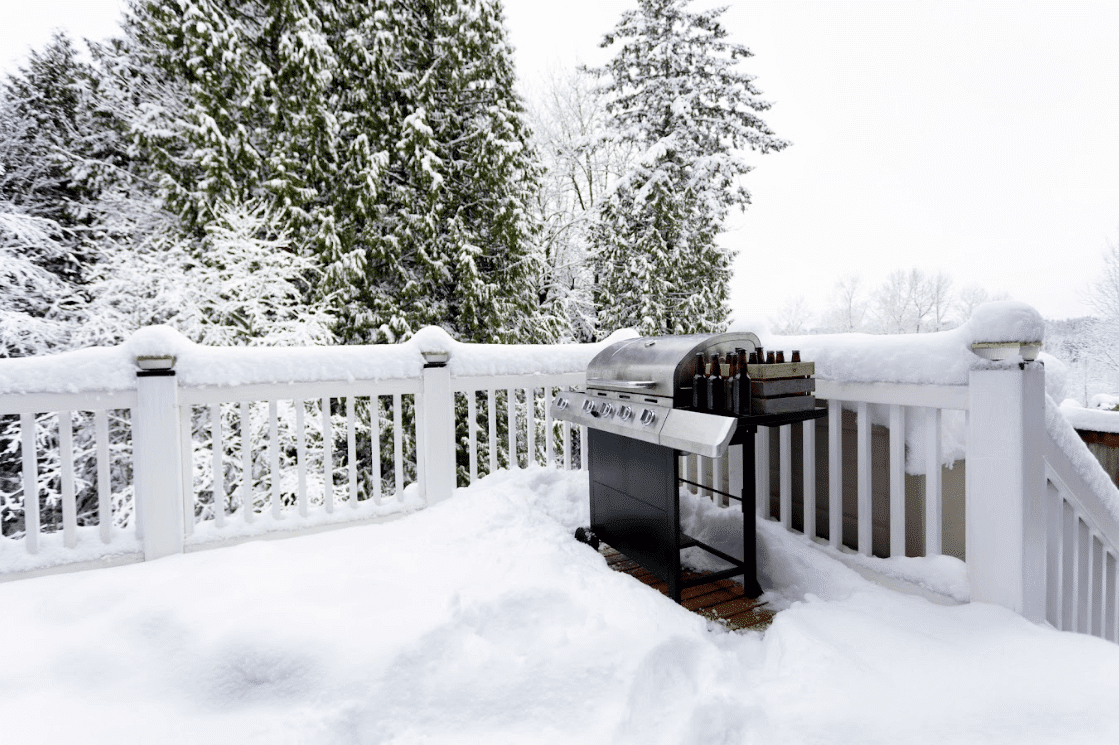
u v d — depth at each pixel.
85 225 8.23
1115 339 13.55
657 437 2.10
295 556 2.32
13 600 1.98
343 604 1.85
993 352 1.72
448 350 3.11
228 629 1.65
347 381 2.93
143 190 8.29
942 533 2.20
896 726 1.31
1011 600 1.69
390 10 8.00
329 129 7.44
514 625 1.77
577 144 12.17
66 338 7.00
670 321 11.80
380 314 7.75
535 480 3.23
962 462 2.24
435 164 8.15
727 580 2.51
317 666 1.53
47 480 6.56
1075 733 1.22
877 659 1.58
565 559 2.25
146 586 1.96
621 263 11.56
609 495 2.63
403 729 1.40
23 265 7.24
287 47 7.12
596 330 12.46
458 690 1.49
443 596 1.90
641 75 11.97
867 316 18.33
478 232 9.22
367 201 7.59
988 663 1.48
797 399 2.10
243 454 2.73
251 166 7.21
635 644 1.62
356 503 2.97
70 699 1.45
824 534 2.51
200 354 2.59
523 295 9.66
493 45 8.73
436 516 2.84
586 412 2.72
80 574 2.23
